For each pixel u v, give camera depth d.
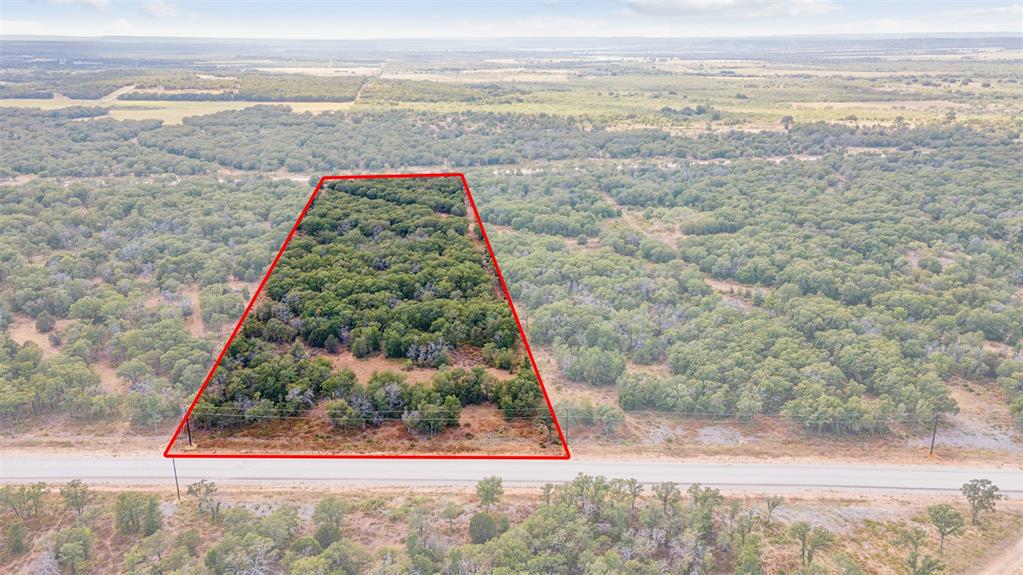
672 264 115.38
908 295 98.44
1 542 56.09
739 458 69.31
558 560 51.56
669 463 68.06
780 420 75.94
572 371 83.12
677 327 91.31
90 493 61.53
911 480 66.12
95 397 73.94
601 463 67.38
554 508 57.00
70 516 58.81
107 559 54.16
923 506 62.47
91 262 111.00
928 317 94.75
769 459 69.19
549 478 64.38
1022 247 120.19
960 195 142.50
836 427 73.44
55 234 120.25
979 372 84.25
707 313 95.12
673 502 59.94
